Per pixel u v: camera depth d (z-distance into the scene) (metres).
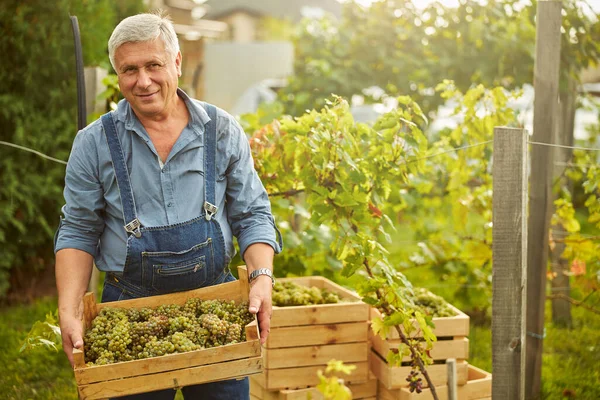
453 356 3.34
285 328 3.27
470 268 5.27
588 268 4.69
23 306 5.96
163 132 2.39
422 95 7.80
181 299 2.46
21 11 6.03
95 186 2.38
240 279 2.46
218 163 2.46
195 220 2.39
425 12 7.51
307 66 8.73
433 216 5.87
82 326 2.26
